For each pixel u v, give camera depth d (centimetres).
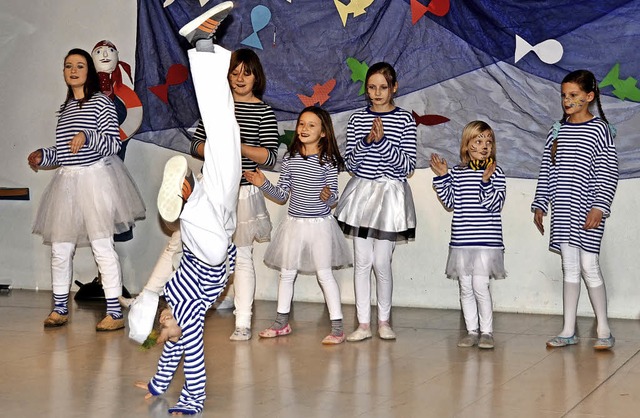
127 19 666
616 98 540
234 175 358
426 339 506
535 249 584
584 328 537
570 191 484
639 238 559
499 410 350
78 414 342
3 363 431
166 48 640
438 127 582
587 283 485
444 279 607
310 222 503
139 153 670
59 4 683
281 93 613
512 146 567
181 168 343
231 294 610
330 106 604
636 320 561
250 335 505
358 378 407
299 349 475
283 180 511
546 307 585
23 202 701
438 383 397
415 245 611
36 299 652
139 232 675
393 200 497
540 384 395
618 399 367
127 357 447
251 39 615
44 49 689
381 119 495
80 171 538
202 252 347
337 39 599
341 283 632
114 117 543
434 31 576
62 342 486
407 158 495
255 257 649
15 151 700
